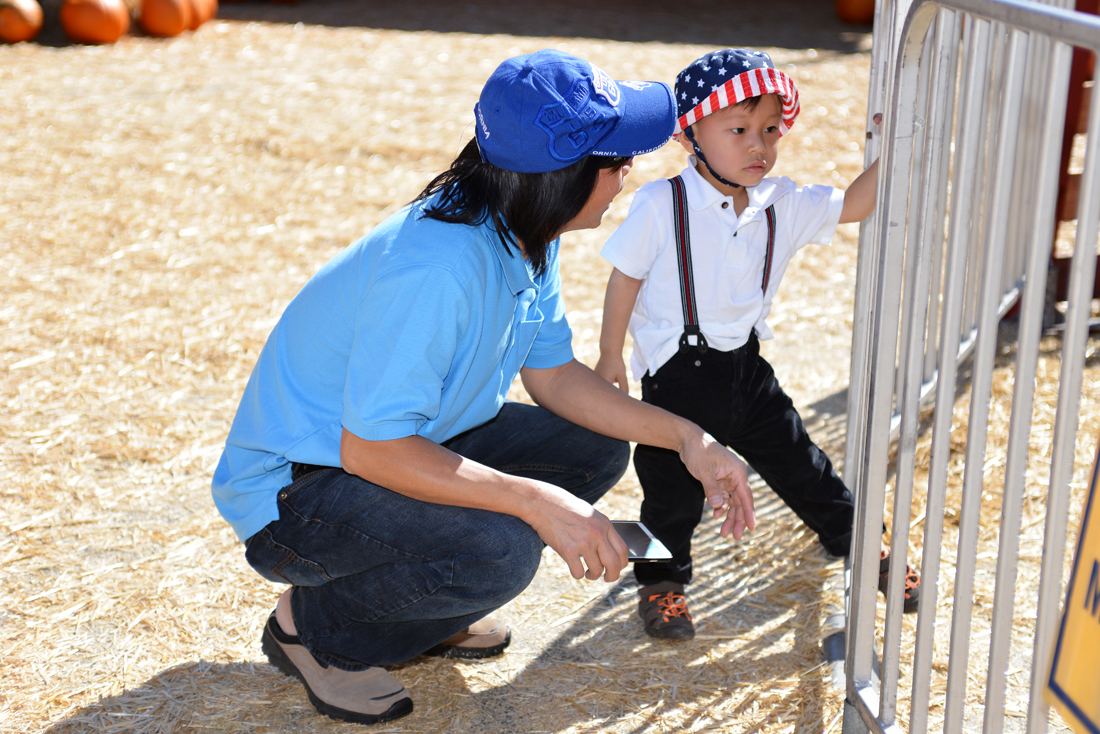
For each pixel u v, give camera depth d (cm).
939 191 273
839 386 371
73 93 791
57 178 602
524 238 179
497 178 175
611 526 187
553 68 168
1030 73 329
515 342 202
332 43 1018
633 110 175
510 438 227
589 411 221
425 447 183
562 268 488
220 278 470
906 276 266
